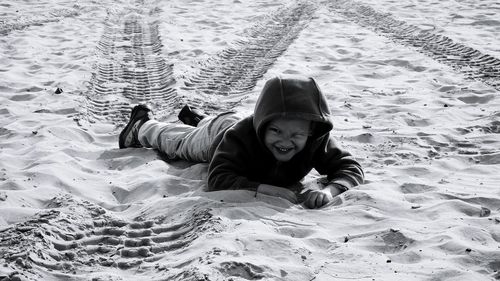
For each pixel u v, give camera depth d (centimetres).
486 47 606
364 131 361
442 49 608
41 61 548
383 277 197
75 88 459
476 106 417
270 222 235
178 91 455
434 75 506
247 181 261
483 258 208
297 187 275
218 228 224
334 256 213
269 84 250
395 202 253
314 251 215
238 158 263
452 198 261
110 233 231
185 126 313
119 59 573
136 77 507
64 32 695
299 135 249
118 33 706
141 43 651
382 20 790
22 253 208
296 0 977
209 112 403
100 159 321
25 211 244
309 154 264
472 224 232
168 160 315
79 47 611
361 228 233
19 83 467
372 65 550
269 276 194
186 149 301
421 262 207
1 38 636
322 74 516
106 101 434
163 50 603
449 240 217
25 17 768
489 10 830
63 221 231
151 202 258
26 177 281
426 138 348
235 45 638
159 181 278
